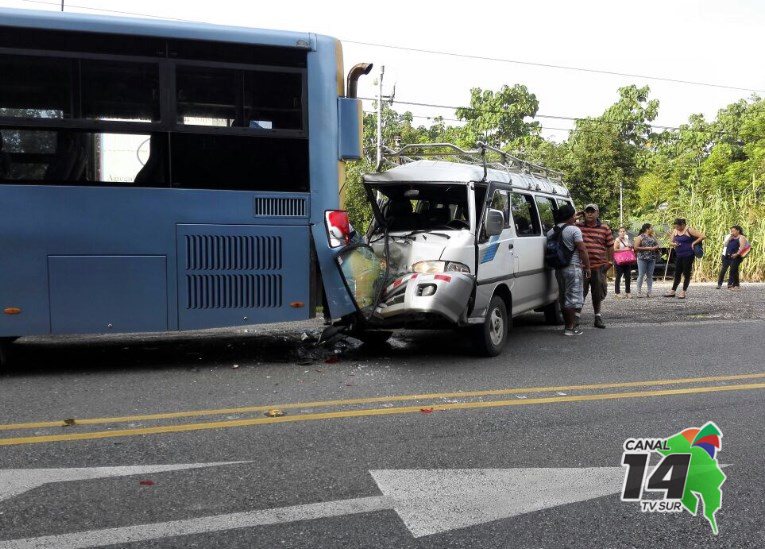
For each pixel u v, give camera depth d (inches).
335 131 296.7
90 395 241.4
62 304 270.1
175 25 275.4
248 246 287.9
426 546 129.1
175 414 215.5
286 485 157.2
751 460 177.3
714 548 130.3
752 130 1688.0
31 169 265.7
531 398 238.1
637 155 1753.2
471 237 300.8
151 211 276.7
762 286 754.2
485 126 1889.8
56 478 160.6
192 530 134.0
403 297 282.7
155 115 275.1
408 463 172.4
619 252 620.4
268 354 323.6
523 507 146.9
